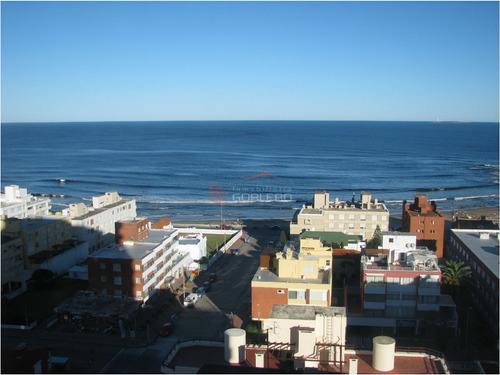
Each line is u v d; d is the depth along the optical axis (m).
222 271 97.50
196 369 42.53
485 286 71.25
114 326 68.25
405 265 68.25
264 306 63.75
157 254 82.44
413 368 39.59
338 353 39.91
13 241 83.56
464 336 64.62
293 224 112.50
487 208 175.75
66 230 100.19
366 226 113.19
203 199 195.75
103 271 76.44
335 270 83.62
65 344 64.25
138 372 56.78
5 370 46.03
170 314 74.69
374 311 65.56
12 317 71.81
